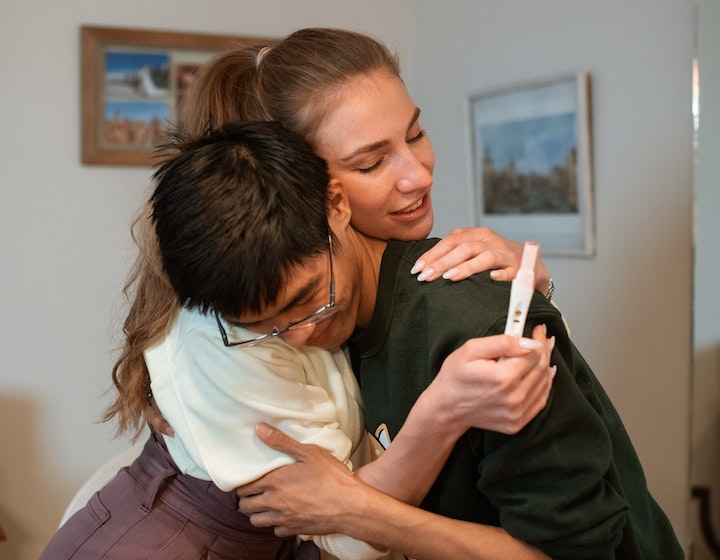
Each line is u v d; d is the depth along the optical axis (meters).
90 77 2.67
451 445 0.96
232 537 1.20
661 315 1.90
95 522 1.22
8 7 2.61
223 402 1.04
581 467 0.92
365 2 2.91
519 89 2.28
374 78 1.01
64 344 2.73
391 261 1.04
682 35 1.81
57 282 2.71
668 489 1.91
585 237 2.09
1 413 2.69
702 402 1.80
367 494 1.02
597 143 2.05
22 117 2.64
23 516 2.74
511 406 0.87
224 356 1.02
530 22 2.26
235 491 1.17
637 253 1.96
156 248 1.10
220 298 0.87
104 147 2.71
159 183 0.92
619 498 0.97
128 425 1.33
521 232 2.33
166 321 1.12
